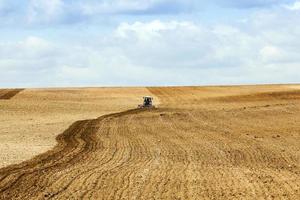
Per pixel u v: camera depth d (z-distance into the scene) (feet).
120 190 70.59
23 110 277.64
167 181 77.30
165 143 133.18
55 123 205.67
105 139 145.07
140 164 96.84
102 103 332.39
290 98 349.20
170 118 212.23
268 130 160.86
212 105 307.58
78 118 233.14
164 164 96.63
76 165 95.66
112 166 94.22
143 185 74.13
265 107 244.01
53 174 83.97
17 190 71.36
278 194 66.85
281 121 189.88
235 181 76.89
